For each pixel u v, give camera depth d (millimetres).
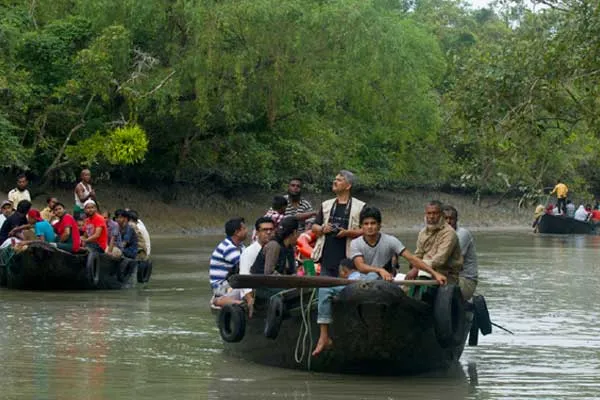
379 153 50188
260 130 43344
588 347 13172
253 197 45156
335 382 10727
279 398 9914
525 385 10664
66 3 36719
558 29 14594
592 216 50625
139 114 36250
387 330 10641
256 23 34938
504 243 39250
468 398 10008
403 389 10398
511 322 15602
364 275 11031
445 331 10672
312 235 12305
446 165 52438
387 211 51219
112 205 39875
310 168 44500
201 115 35625
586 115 14359
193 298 18500
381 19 37062
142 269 20656
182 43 36250
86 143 33594
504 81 14453
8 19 34156
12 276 19609
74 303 17609
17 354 12312
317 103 39688
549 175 50875
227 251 13055
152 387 10391
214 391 10219
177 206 42031
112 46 33781
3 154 31016
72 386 10406
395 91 39656
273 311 11195
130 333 14102
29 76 33156
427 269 10984
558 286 21453
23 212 20078
